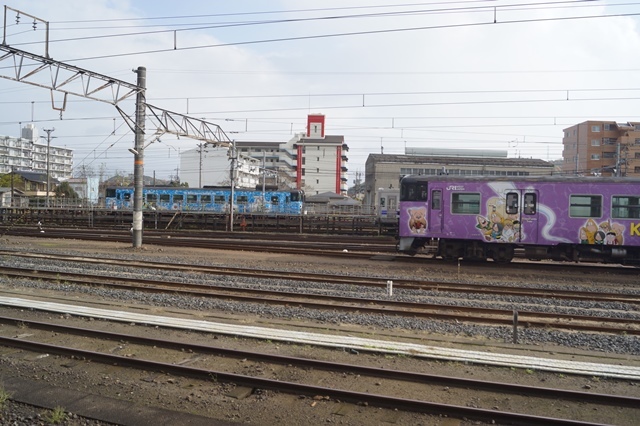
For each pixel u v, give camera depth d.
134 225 24.83
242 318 11.03
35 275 15.94
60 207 51.09
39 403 6.23
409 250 21.39
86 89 20.27
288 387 6.72
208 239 31.41
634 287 16.31
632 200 18.66
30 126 121.06
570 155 68.69
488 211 20.02
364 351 8.51
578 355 8.71
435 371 7.70
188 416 5.91
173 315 11.27
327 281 15.82
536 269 19.77
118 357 7.69
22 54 17.09
